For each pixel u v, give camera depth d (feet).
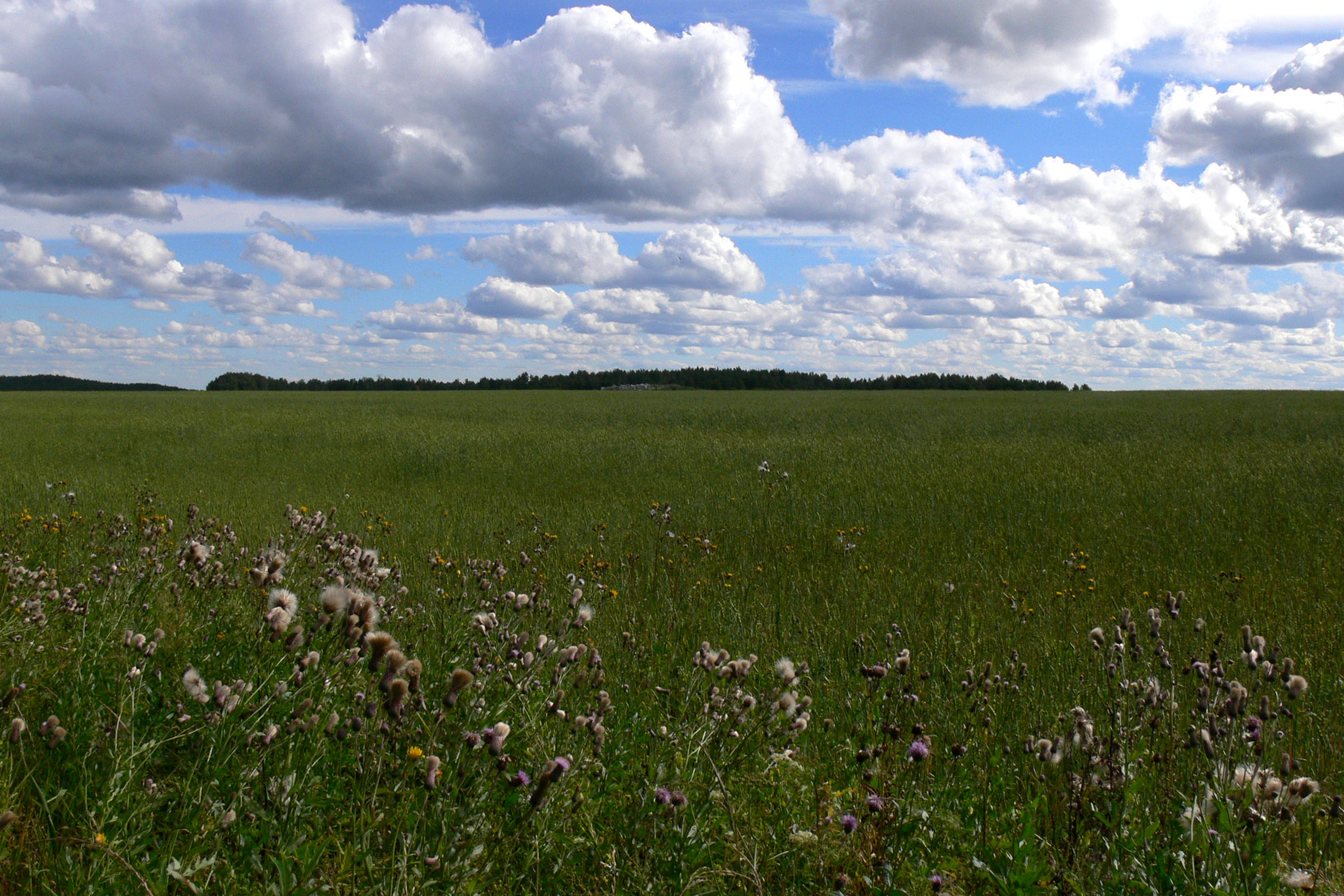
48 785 7.37
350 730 7.91
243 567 15.37
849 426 97.14
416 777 7.66
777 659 15.11
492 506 37.24
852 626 17.75
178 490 38.55
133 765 7.58
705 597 20.63
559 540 28.55
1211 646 15.20
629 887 7.31
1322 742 11.21
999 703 12.30
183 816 7.09
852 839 7.97
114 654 10.51
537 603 13.46
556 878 7.42
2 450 58.29
